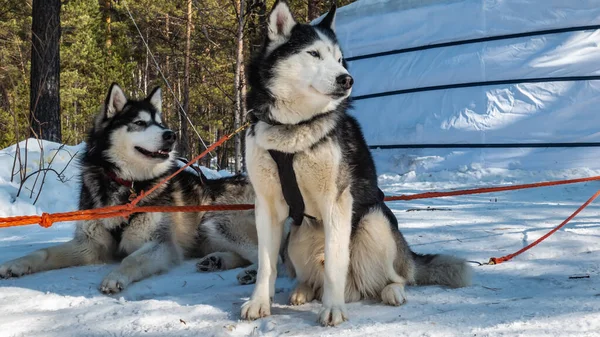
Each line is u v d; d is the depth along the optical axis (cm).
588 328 165
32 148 473
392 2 677
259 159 190
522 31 604
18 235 331
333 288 183
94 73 1320
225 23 1066
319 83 185
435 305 190
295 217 193
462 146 609
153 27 1238
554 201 404
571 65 577
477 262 240
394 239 201
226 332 173
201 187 291
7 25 1031
